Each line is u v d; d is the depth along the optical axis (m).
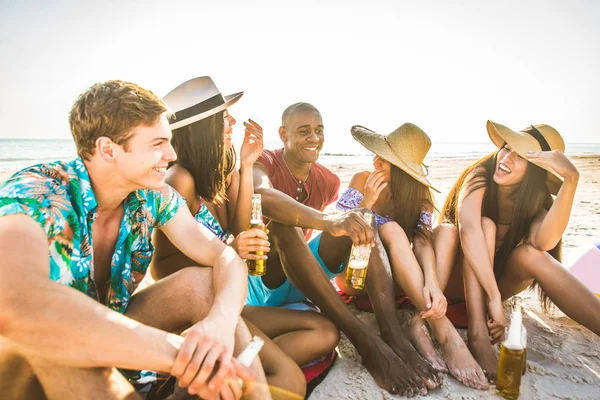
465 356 2.69
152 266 2.96
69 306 1.48
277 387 2.20
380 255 2.91
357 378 2.60
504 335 2.90
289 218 2.82
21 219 1.55
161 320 2.08
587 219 7.29
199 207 2.97
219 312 1.87
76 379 1.53
